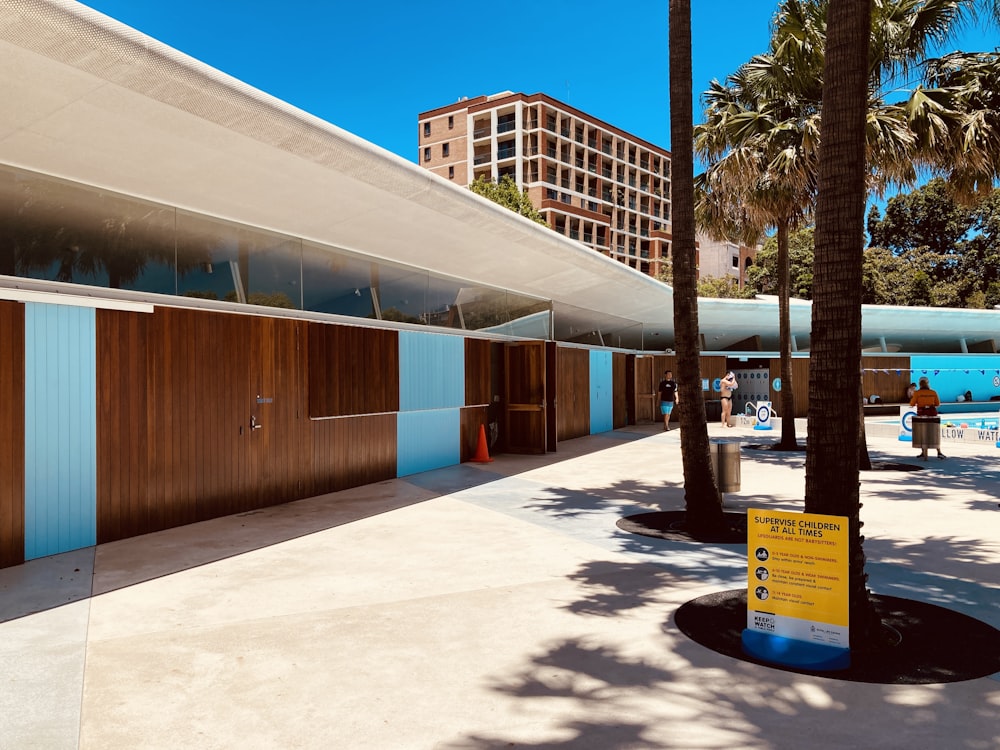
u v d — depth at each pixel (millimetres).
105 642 4391
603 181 74125
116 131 6363
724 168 14906
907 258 47250
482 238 12180
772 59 14188
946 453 15148
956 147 12102
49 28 5070
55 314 6625
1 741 3137
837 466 4430
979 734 3146
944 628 4555
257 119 7023
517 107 65438
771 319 28828
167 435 7789
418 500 9734
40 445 6488
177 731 3234
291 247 9672
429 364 12531
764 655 4039
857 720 3293
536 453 15633
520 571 6086
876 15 12195
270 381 9242
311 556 6621
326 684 3752
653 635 4477
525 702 3521
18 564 6293
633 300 21531
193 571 6086
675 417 25859
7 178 6367
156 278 7758
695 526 7668
